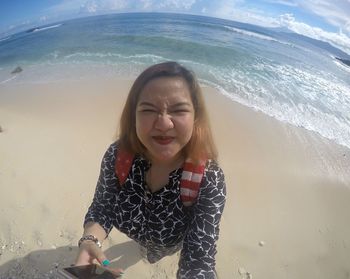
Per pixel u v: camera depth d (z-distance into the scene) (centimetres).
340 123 248
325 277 113
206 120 61
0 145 178
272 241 128
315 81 381
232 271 113
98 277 56
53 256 110
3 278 101
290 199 154
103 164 69
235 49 538
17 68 412
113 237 118
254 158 187
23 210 131
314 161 189
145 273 107
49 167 161
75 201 138
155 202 65
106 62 427
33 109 248
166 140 54
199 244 64
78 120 225
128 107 60
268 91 311
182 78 55
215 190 61
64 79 348
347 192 162
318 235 133
